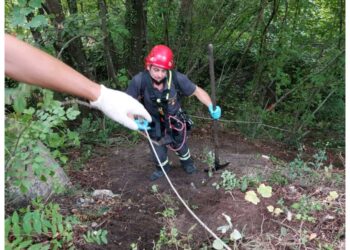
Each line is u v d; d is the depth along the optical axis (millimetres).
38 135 2184
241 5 6855
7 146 2188
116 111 1717
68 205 3506
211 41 6988
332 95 7477
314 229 3020
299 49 7074
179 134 3822
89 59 7246
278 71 6727
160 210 3469
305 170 3971
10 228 2227
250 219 3143
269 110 7062
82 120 5918
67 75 1394
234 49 8102
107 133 5590
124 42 7074
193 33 6902
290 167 4031
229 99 8133
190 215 3328
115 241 3045
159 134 3691
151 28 6930
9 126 2146
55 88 1385
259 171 3953
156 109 3600
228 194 3527
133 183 4066
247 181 3664
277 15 7246
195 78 7258
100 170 4504
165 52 3430
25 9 2502
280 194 3471
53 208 2641
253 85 7402
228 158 4504
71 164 4598
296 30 7012
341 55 6105
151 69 3465
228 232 3043
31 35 4805
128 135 5637
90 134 5578
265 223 3104
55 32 5094
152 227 3211
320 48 7238
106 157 4898
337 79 6395
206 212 3334
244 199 3395
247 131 6719
